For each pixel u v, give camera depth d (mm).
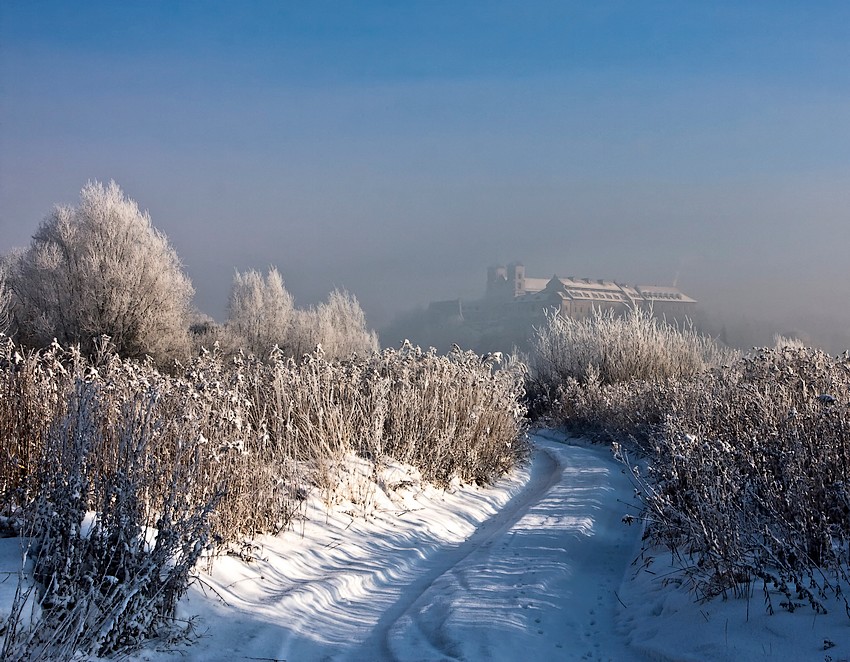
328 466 9820
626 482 13391
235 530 6941
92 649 4480
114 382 7871
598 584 7148
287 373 11094
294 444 9969
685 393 14570
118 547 5047
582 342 32562
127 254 29000
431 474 11961
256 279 46812
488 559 7738
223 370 11359
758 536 5969
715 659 4613
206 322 41062
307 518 8523
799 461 6020
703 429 8195
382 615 6227
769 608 4969
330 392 11391
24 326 28938
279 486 8062
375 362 14578
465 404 13578
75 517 4980
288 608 5941
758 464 6535
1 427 6379
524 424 17453
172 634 5086
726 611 5199
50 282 28516
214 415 7535
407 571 7801
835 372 10828
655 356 29719
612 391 23078
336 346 49406
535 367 34844
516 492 13766
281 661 5000
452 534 9844
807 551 5539
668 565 6836
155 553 5121
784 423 7133
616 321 32281
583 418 23891
